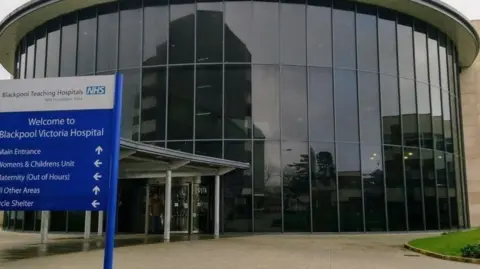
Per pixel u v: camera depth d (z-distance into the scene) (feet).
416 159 80.69
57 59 83.41
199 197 73.41
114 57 78.69
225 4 77.00
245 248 50.88
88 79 18.29
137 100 76.59
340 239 64.90
